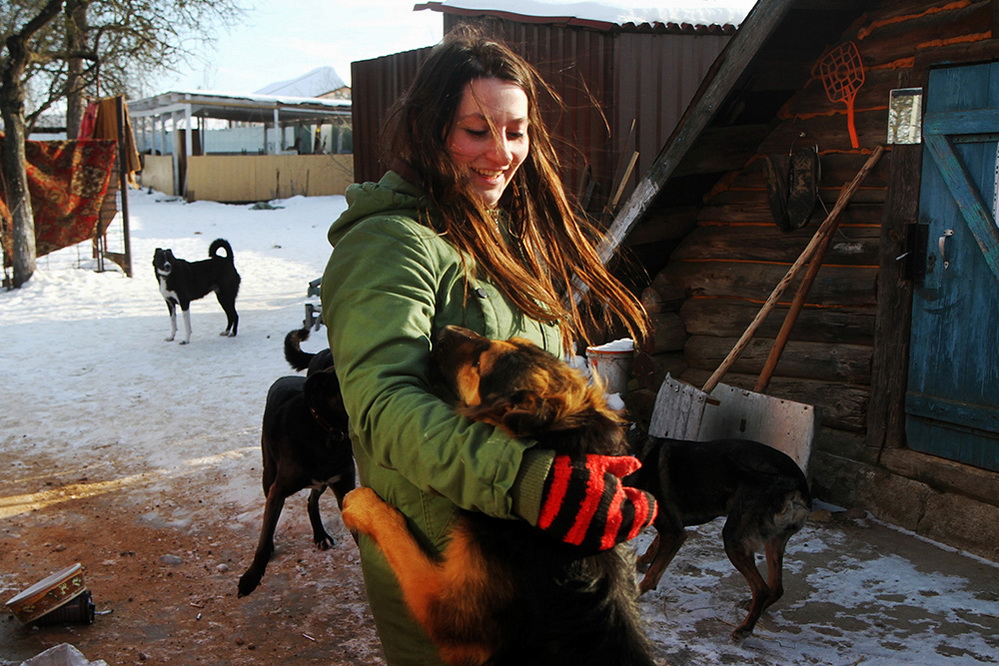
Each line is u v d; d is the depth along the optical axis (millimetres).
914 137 5180
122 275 16641
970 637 4035
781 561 4090
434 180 1752
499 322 1759
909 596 4453
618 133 8461
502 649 1610
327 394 4480
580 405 1527
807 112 5988
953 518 5051
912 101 5137
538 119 1998
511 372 1577
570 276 2150
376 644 4176
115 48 16984
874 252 5711
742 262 6480
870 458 5598
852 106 5707
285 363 10078
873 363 5551
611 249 5879
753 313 6406
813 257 5637
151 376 9594
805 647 3969
